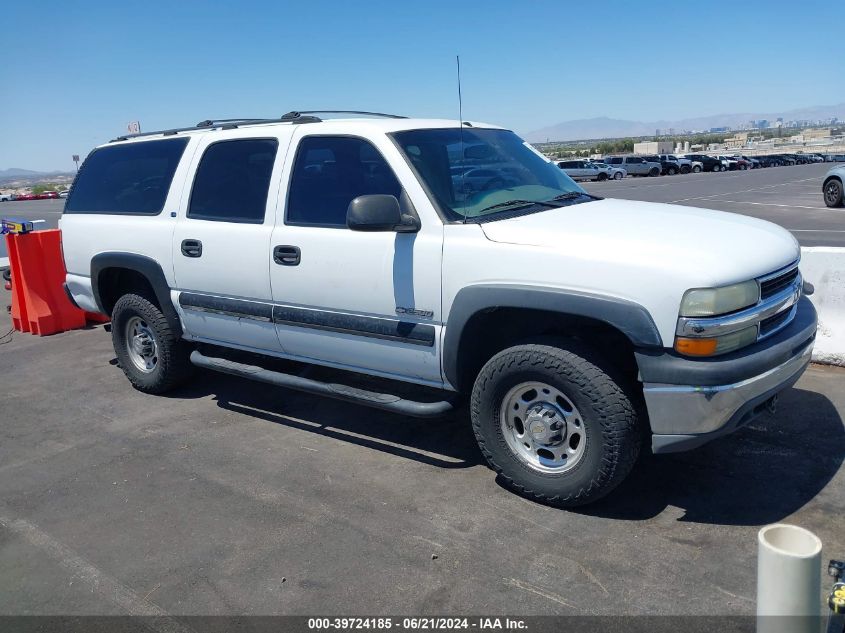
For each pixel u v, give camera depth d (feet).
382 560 10.94
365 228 12.41
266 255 14.78
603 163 156.87
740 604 9.48
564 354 11.36
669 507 11.99
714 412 10.55
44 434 16.75
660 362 10.62
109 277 19.06
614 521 11.66
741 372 10.50
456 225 12.39
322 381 14.87
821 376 17.58
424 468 14.01
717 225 12.35
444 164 13.56
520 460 12.36
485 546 11.16
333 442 15.46
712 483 12.70
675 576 10.13
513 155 15.31
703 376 10.37
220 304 15.98
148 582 10.73
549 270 11.30
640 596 9.75
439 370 12.90
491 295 11.76
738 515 11.64
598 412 11.16
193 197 16.51
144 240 17.33
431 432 15.75
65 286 20.24
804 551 7.00
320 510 12.56
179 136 17.34
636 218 12.71
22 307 26.53
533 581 10.21
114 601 10.33
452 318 12.31
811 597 6.84
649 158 158.51
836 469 12.95
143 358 19.07
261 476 13.99
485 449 12.68
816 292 18.51
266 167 15.23
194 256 16.20
